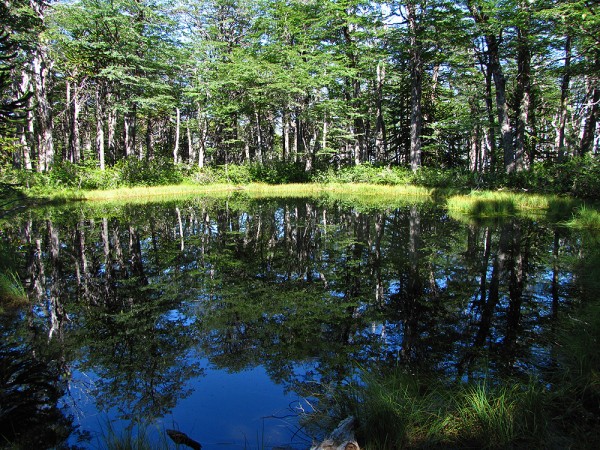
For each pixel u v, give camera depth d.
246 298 5.66
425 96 26.91
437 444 2.33
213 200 18.83
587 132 18.11
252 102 26.55
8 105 7.94
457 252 8.13
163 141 40.06
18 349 4.02
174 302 5.50
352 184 23.17
